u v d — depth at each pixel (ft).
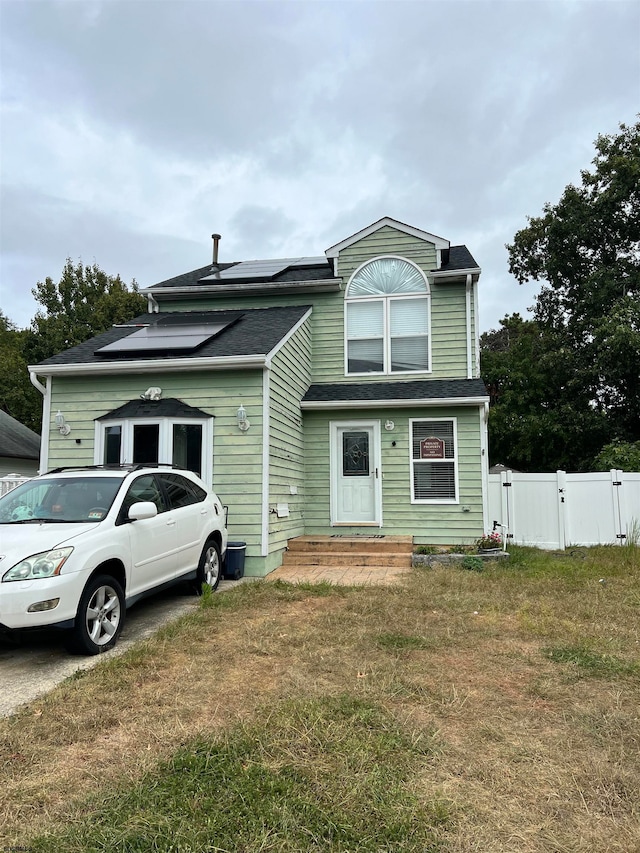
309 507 38.40
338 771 9.45
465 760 9.93
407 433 37.65
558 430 69.67
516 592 23.82
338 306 41.70
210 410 30.42
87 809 8.47
